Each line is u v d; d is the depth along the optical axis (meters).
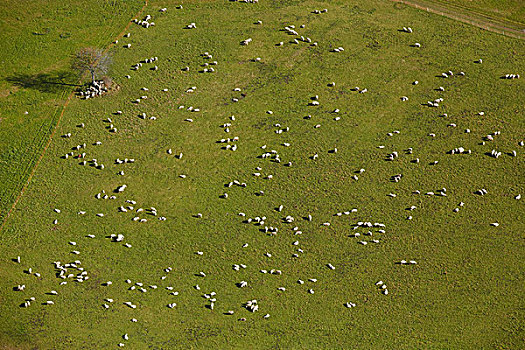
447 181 55.03
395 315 47.00
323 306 47.38
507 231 51.78
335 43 66.06
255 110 59.94
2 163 54.72
